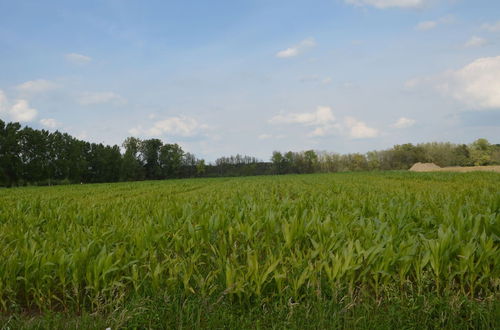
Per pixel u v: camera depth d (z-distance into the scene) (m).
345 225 5.29
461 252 3.97
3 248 5.04
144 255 4.40
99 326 3.32
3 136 51.78
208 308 3.48
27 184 54.16
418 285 3.73
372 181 23.72
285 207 7.38
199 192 18.66
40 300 3.90
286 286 3.78
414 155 93.00
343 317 3.31
